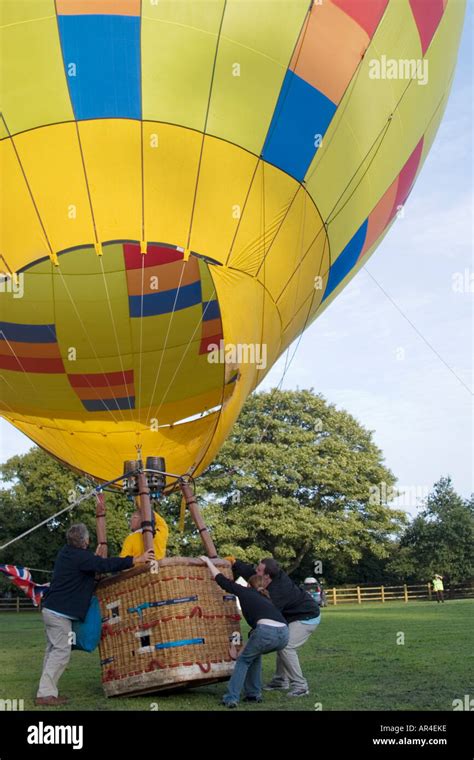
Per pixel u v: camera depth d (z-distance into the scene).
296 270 9.95
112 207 8.75
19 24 8.23
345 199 10.22
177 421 14.21
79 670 8.83
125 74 8.38
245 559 35.72
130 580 6.71
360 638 11.23
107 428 13.50
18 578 6.82
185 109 8.56
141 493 7.97
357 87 9.49
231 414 9.41
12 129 8.51
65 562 6.57
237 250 9.10
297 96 8.95
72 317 14.21
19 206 8.73
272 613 6.29
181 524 8.77
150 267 14.20
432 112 11.49
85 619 6.54
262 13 8.57
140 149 8.60
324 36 8.99
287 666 6.61
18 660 9.60
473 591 39.94
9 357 14.00
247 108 8.74
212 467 38.91
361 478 40.88
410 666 7.95
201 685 7.03
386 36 9.63
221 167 8.82
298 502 38.50
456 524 43.81
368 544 40.59
